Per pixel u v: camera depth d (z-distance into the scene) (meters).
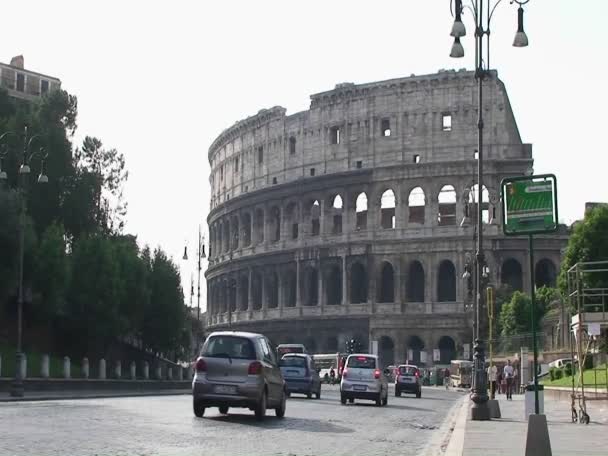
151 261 104.81
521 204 20.66
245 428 31.38
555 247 138.25
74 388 72.25
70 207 102.50
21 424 29.59
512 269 141.38
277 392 37.16
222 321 172.25
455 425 38.31
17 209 82.12
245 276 166.50
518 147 141.62
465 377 112.81
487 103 142.75
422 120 145.88
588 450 26.08
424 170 142.62
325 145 154.50
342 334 146.50
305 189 153.75
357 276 151.12
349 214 148.50
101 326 89.81
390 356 144.50
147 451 22.61
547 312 110.81
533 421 18.47
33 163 97.62
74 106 108.19
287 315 154.00
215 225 182.00
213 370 34.88
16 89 146.88
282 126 162.12
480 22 45.12
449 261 142.38
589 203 130.75
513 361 99.25
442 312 139.50
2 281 79.56
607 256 99.75
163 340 103.81
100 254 90.94
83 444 23.73
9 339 85.25
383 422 39.97
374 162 148.62
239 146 173.75
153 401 52.97
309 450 24.80
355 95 151.25
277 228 162.75
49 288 84.06
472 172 140.38
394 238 143.75
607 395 51.38
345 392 58.09
